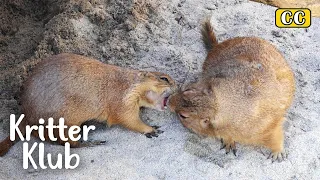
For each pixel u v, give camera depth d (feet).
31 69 6.22
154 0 6.91
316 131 5.81
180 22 6.75
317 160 5.64
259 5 6.97
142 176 5.50
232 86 5.41
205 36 6.36
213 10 6.89
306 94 6.13
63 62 5.68
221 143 5.72
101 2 6.86
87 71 5.67
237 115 5.38
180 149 5.67
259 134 5.46
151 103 5.78
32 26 6.75
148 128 5.80
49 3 6.89
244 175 5.53
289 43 6.57
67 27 6.54
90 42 6.52
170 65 6.35
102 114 5.74
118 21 6.72
